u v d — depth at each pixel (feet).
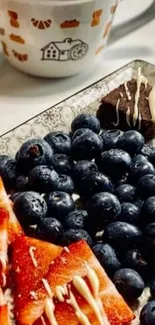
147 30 0.70
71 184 0.51
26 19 0.56
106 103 0.57
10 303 0.44
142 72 0.62
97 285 0.43
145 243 0.46
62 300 0.42
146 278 0.46
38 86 0.62
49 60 0.60
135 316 0.44
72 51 0.59
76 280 0.43
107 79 0.60
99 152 0.53
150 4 0.69
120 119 0.57
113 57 0.66
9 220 0.47
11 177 0.51
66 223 0.48
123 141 0.54
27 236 0.47
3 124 0.58
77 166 0.51
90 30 0.58
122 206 0.49
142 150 0.54
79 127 0.55
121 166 0.52
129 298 0.45
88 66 0.63
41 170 0.50
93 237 0.48
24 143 0.52
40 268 0.44
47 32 0.57
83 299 0.42
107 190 0.50
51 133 0.54
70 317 0.41
